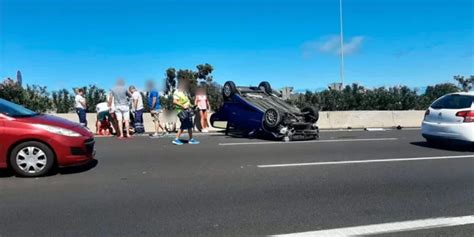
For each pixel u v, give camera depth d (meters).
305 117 13.99
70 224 5.15
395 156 10.07
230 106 14.70
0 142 7.47
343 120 19.23
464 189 6.85
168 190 6.71
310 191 6.67
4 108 7.85
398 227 5.06
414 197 6.36
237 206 5.87
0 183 7.16
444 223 5.20
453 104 11.32
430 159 9.66
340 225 5.13
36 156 7.59
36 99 17.00
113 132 15.34
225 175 7.82
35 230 4.95
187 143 12.50
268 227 5.06
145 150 10.96
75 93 16.12
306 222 5.23
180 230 4.95
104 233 4.85
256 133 14.23
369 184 7.16
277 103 14.66
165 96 17.23
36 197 6.30
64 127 7.79
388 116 19.77
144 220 5.29
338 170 8.32
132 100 15.26
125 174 7.89
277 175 7.83
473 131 10.70
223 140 13.44
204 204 5.96
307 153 10.51
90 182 7.23
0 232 4.89
